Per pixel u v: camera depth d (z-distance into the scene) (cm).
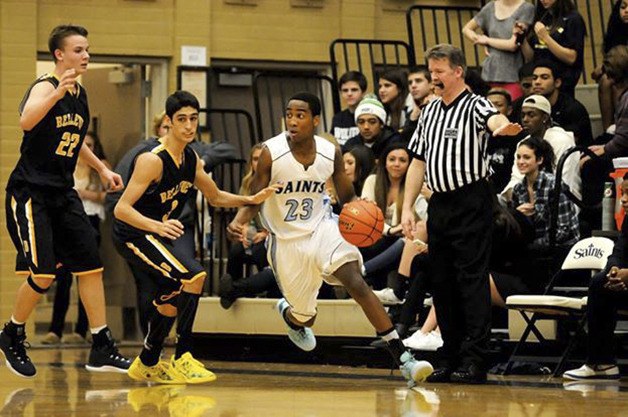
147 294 2323
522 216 2077
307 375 1966
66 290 2864
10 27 2906
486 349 1792
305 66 3108
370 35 3094
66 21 2948
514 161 2262
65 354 2517
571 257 1977
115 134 3139
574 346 1958
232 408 1415
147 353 1753
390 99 2527
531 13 2631
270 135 3136
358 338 2205
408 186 1864
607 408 1459
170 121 1700
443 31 3112
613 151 2175
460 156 1781
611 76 2327
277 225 1736
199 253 2719
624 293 1859
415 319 2141
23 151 1722
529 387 1744
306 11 3081
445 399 1550
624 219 1884
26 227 1709
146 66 3047
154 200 1720
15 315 1741
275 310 2266
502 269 2094
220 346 2344
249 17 3053
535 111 2238
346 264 1691
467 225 1789
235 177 3038
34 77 2925
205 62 3023
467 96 1794
